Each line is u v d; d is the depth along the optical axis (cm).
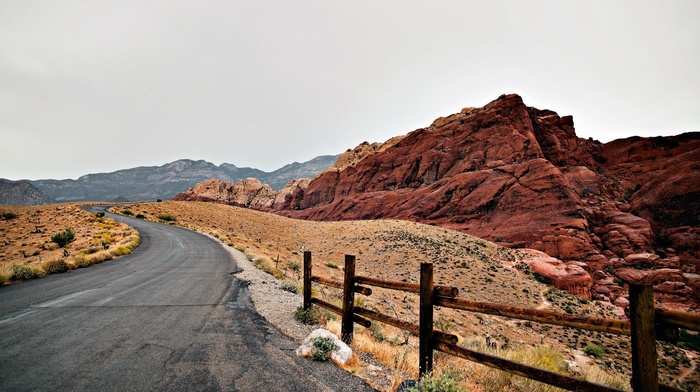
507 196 7475
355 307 571
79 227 3841
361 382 420
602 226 6300
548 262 5025
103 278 1217
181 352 483
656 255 5272
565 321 307
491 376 525
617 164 10306
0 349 473
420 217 8531
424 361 418
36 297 859
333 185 15612
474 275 3988
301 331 629
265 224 7619
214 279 1255
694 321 229
